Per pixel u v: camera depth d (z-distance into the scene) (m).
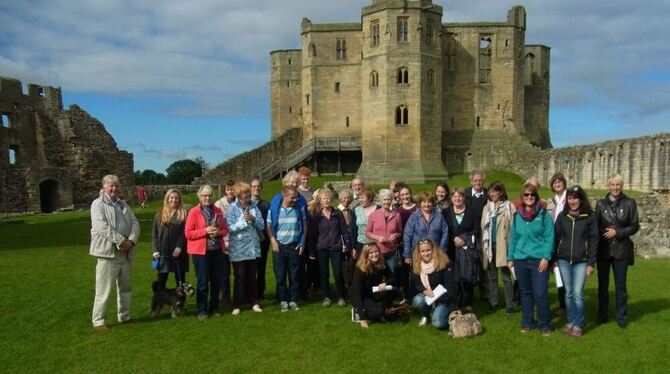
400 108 53.75
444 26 58.59
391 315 11.35
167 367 9.06
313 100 60.34
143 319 11.72
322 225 12.63
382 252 12.30
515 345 9.95
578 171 43.28
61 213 41.22
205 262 11.66
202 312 11.70
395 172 53.53
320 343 10.12
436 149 55.06
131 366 9.10
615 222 10.84
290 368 9.00
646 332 10.59
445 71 58.50
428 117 54.34
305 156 59.16
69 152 52.09
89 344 10.12
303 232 12.50
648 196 21.61
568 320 10.70
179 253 11.73
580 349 9.72
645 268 17.50
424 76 53.81
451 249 12.12
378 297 11.34
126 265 11.39
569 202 10.60
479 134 58.81
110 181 11.12
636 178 34.75
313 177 58.28
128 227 11.38
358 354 9.56
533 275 10.59
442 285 11.02
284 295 12.33
